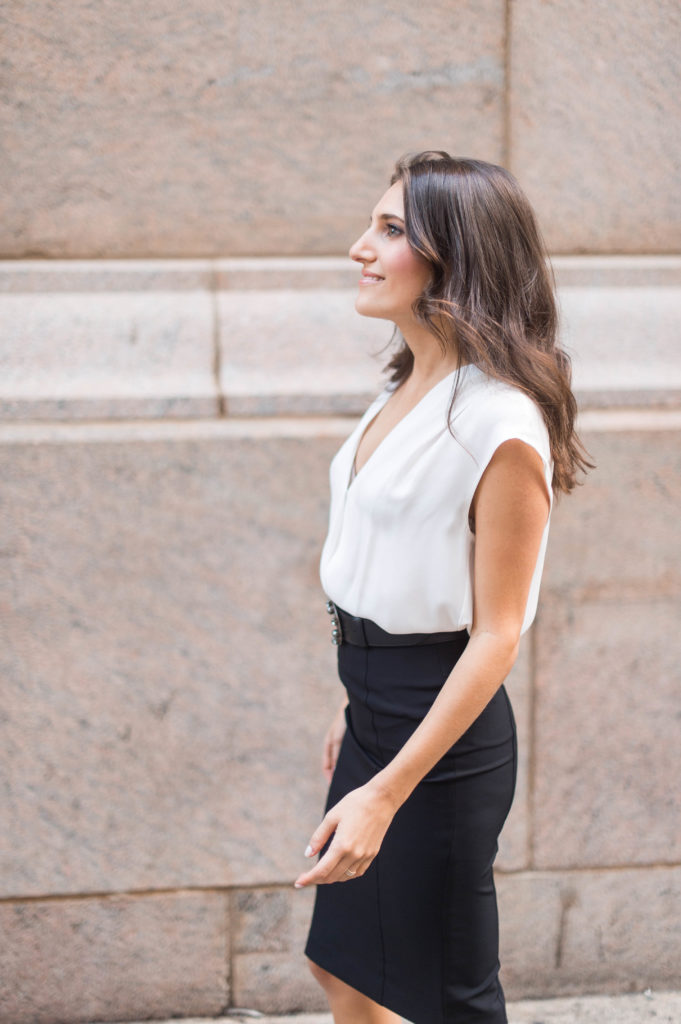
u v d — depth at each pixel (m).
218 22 2.02
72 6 1.99
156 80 2.03
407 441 1.45
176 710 2.12
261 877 2.20
